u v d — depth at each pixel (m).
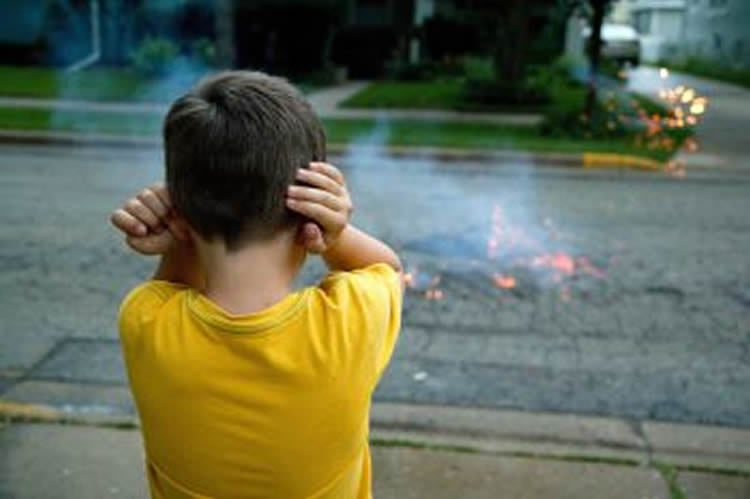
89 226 7.02
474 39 27.27
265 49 24.09
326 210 1.14
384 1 25.91
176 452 1.18
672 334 4.77
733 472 3.17
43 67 24.39
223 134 1.10
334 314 1.18
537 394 3.94
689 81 27.16
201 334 1.15
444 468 3.15
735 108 18.44
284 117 1.13
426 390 3.95
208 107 1.13
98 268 5.82
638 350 4.52
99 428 3.41
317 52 24.22
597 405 3.83
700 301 5.36
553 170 11.05
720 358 4.43
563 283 5.70
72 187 8.80
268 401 1.15
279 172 1.12
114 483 3.02
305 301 1.18
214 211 1.12
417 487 3.03
